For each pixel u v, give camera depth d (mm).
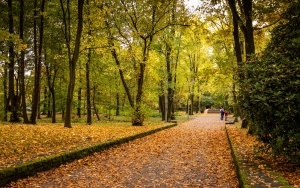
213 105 87562
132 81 40125
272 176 6754
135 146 15672
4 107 31656
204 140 18375
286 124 7621
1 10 25391
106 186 8047
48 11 27797
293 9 9266
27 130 16500
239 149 11133
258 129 8383
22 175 8211
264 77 8078
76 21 28172
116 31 28938
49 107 40406
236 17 17734
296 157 7695
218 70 27031
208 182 8422
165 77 35844
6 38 16641
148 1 25812
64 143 13141
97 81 35000
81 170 9891
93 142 13883
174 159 12094
